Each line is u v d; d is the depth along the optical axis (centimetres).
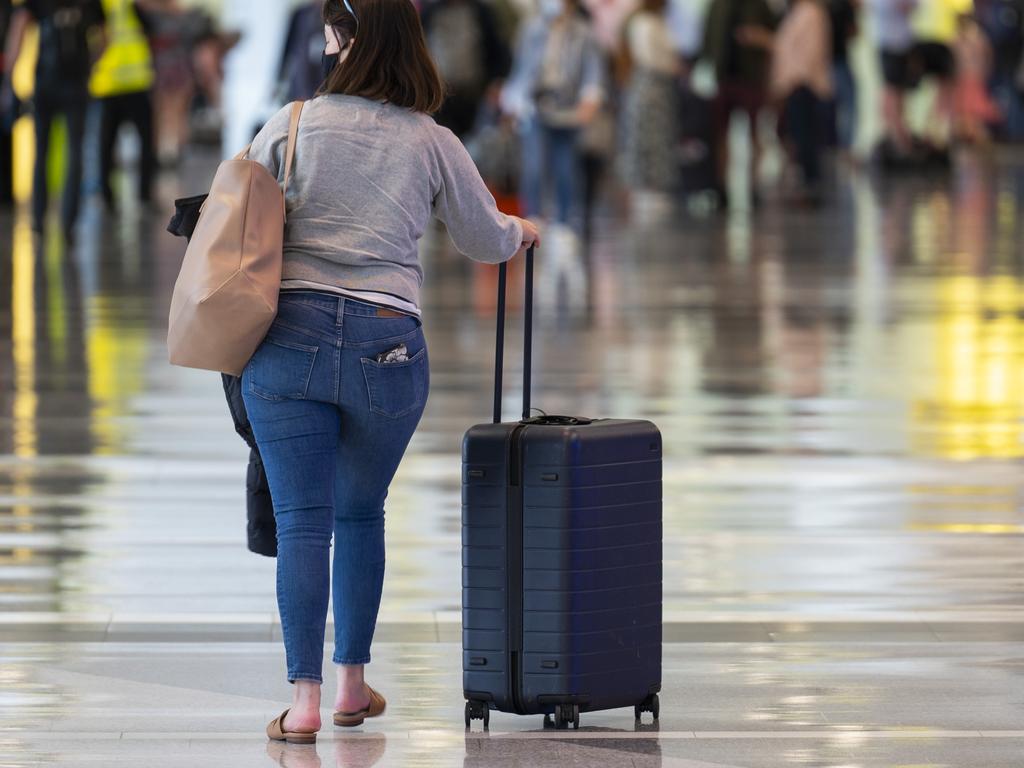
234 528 1279
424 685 930
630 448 851
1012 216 3822
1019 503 1364
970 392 1850
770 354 2080
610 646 850
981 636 1023
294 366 807
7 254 2984
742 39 4066
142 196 3897
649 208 4109
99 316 2323
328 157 813
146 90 3831
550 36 3103
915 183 4809
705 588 1127
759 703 900
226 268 794
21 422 1666
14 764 802
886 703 900
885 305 2489
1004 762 810
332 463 824
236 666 962
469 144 3538
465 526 852
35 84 3062
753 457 1531
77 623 1045
